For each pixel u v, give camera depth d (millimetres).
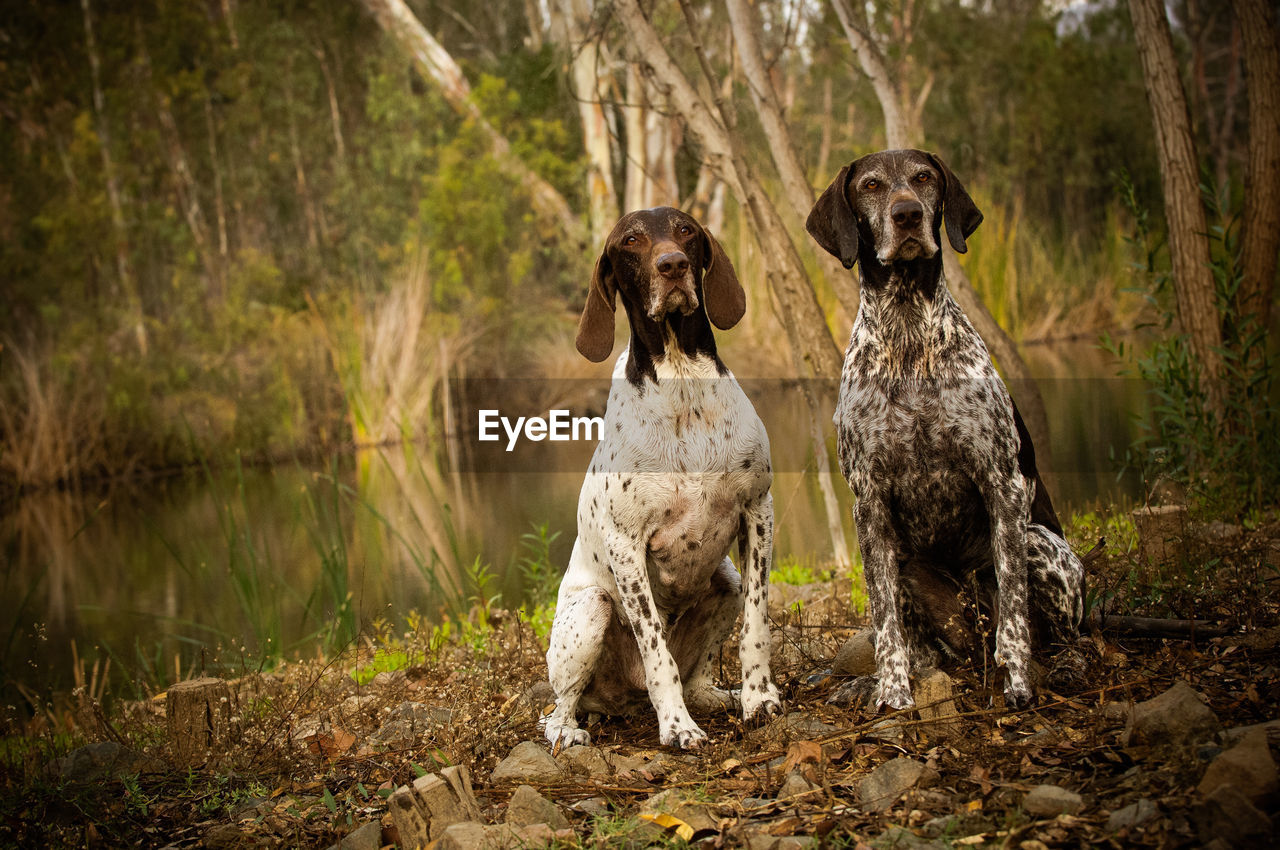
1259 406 5875
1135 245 6301
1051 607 3508
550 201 20172
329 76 23078
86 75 20781
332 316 18562
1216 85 27000
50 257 19406
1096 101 23750
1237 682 3094
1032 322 17656
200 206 22516
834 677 3918
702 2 11867
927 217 3406
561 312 19797
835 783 2803
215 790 3412
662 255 3361
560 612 3719
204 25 21594
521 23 24812
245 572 8945
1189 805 2266
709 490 3469
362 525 10719
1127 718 2809
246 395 17719
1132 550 4785
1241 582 3939
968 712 3107
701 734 3322
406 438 16734
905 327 3455
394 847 2783
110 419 16844
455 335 17859
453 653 5414
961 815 2457
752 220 6719
